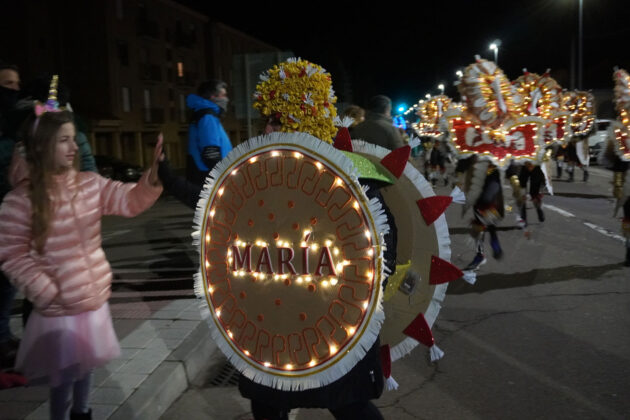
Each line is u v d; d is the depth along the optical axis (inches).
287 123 97.2
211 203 97.4
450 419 136.9
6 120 154.6
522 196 329.4
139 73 1668.3
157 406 142.5
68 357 105.2
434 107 743.1
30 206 102.7
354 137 261.1
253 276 93.3
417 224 99.5
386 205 94.0
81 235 106.7
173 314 209.8
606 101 1333.7
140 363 161.5
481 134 265.1
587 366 164.6
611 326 196.5
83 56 1519.4
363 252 85.0
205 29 2080.5
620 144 268.1
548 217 443.2
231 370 173.3
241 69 329.4
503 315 212.5
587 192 612.4
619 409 139.0
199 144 213.6
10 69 157.5
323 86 98.1
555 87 344.8
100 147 1536.7
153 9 1740.9
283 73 97.2
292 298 90.3
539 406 141.9
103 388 144.9
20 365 106.9
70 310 105.5
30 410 134.3
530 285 251.4
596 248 323.6
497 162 262.7
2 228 102.7
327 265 87.6
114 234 438.3
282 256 90.6
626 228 274.5
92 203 108.7
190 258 327.6
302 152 88.6
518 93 273.1
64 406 113.1
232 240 95.5
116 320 204.4
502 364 168.4
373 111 260.1
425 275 99.0
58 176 104.8
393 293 96.8
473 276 102.2
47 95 155.3
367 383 91.0
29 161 103.2
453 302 231.0
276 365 92.4
